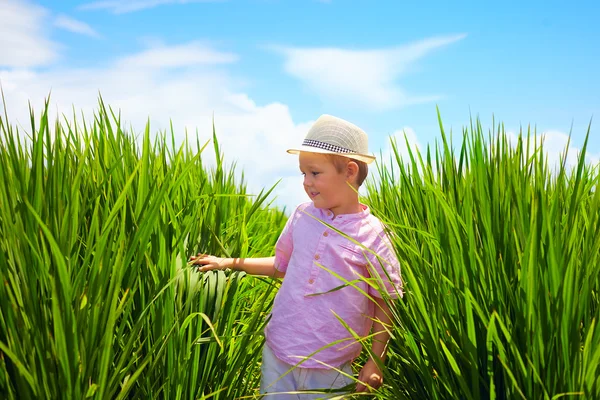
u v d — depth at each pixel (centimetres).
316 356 184
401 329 171
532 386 129
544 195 147
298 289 191
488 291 144
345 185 193
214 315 186
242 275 210
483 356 145
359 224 191
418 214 193
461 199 170
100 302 129
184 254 178
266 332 198
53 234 130
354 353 190
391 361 193
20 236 125
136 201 169
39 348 118
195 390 176
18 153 157
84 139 189
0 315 123
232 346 190
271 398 188
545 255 132
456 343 146
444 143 179
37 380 118
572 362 127
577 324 125
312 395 185
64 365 116
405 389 172
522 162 162
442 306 151
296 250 198
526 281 132
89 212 172
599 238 139
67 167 154
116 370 132
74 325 119
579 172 140
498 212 152
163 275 162
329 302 186
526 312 129
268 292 210
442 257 156
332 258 188
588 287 135
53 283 111
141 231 142
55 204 139
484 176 157
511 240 145
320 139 193
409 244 180
